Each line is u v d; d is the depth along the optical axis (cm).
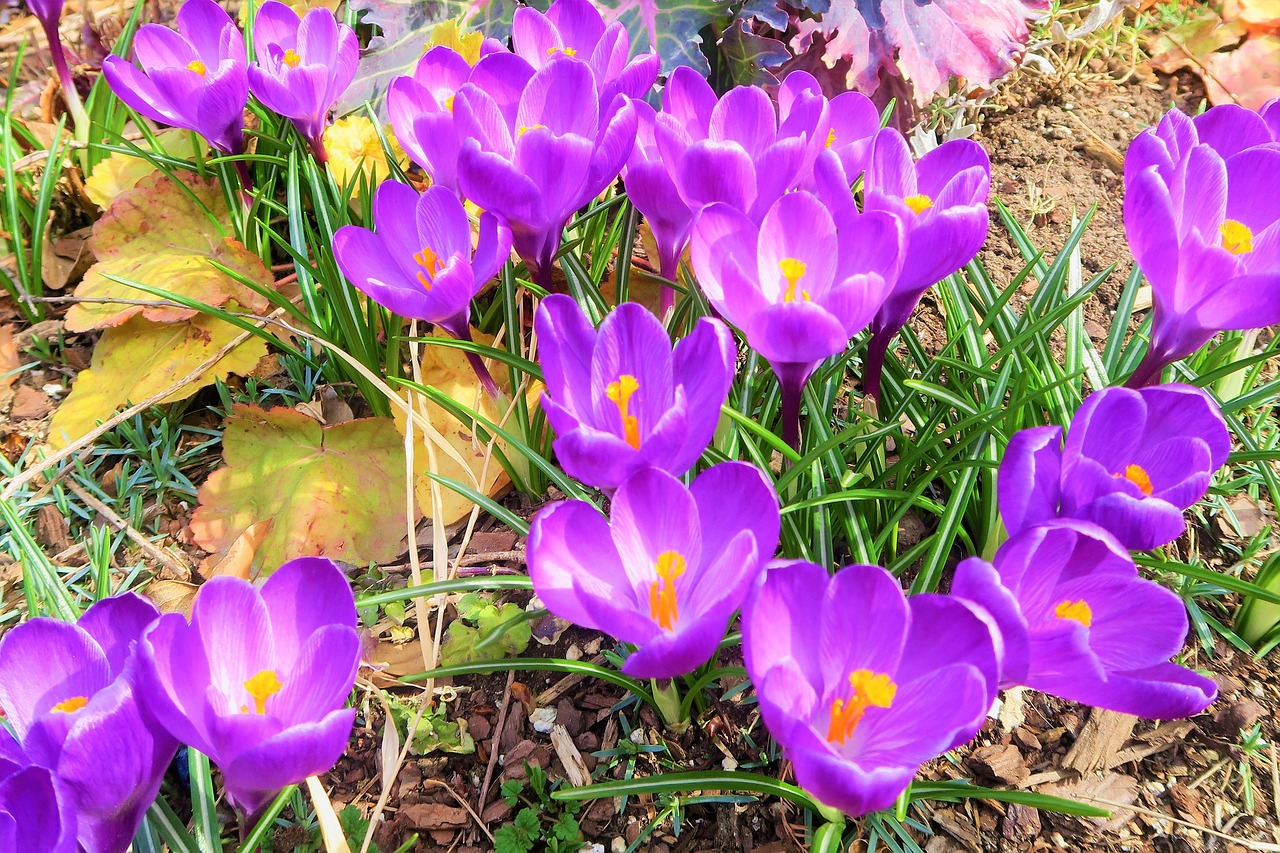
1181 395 47
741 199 52
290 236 70
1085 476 46
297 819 53
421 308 54
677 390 46
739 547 44
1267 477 56
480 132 55
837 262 49
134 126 86
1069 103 93
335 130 74
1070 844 52
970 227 50
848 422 61
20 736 45
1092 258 76
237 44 67
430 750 55
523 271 65
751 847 52
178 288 67
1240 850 52
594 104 56
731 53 81
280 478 62
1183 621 45
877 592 43
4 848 43
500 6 81
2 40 99
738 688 55
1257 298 48
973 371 57
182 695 45
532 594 59
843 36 79
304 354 68
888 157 52
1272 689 55
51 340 74
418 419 57
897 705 44
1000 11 80
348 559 61
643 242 73
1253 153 51
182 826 50
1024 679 45
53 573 55
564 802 53
